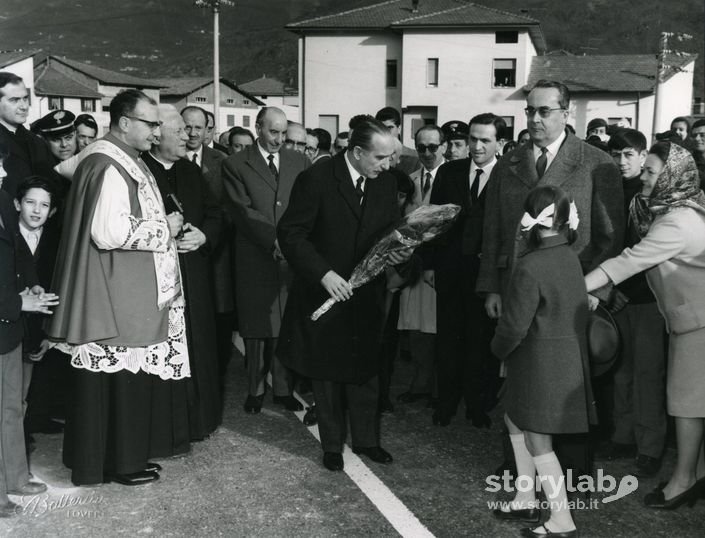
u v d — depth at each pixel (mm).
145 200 4105
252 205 5504
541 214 3408
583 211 4160
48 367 4977
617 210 4160
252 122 66125
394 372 6660
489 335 5090
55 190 4555
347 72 41719
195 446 4758
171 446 4391
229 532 3607
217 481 4211
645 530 3650
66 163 4973
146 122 4102
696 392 3734
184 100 63469
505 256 4348
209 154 6402
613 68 41375
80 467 4066
